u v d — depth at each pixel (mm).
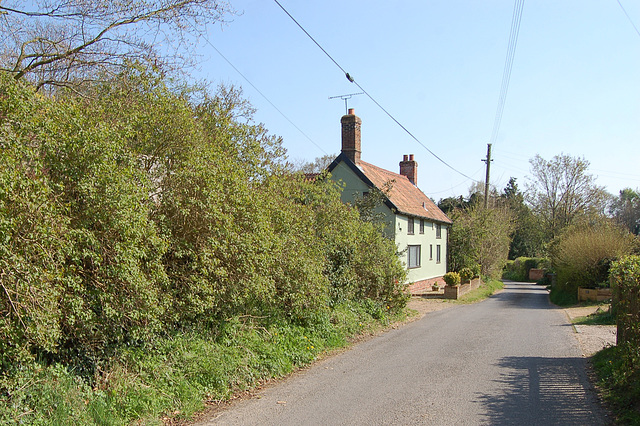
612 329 13828
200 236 7371
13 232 4508
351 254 13969
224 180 7574
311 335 10719
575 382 7758
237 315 9000
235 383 7434
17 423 4637
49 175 5309
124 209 5613
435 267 31828
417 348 10930
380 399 6883
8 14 8398
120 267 5621
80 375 5766
